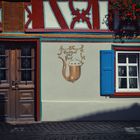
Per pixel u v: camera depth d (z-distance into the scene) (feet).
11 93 43.01
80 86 43.50
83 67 43.52
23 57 43.19
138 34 44.16
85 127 39.83
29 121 43.09
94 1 43.62
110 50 43.57
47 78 43.09
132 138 34.83
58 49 43.16
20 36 42.57
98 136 35.58
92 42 43.60
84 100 43.52
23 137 35.01
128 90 44.37
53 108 43.06
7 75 43.01
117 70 44.21
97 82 43.73
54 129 38.70
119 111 43.86
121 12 43.50
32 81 43.32
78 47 43.39
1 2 42.39
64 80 43.32
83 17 43.45
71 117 43.29
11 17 42.45
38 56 42.83
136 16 43.55
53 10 43.09
